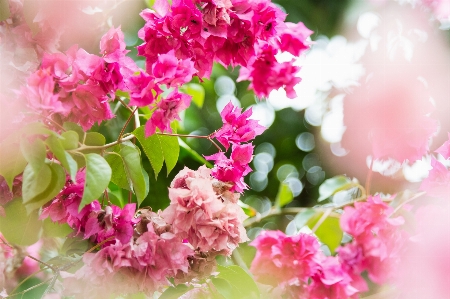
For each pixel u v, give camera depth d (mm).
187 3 1238
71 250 1266
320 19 2232
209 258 1255
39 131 1162
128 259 1220
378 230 1317
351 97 1413
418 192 1395
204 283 1312
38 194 1181
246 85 2369
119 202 1445
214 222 1227
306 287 1287
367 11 1998
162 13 1258
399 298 1347
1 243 1416
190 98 1232
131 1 1666
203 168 1277
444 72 1625
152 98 1212
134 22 1734
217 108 2330
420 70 1376
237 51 1273
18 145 1186
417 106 1347
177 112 1232
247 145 1289
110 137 1555
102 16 1408
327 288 1288
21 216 1275
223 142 1295
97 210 1256
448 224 1327
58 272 1255
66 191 1253
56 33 1306
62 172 1188
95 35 1401
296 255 1286
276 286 1301
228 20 1242
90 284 1227
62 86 1218
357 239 1322
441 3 1603
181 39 1253
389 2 1615
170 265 1226
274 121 2521
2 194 1260
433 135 1347
